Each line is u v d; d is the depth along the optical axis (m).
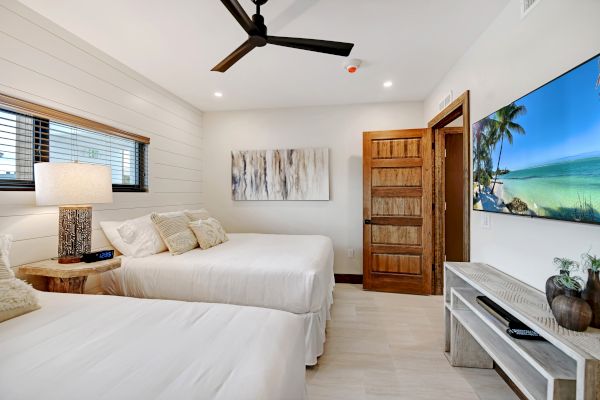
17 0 1.82
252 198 4.21
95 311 1.32
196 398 0.76
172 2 1.85
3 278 1.36
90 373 0.86
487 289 1.54
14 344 1.02
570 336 1.03
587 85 1.15
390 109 3.90
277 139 4.17
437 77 3.04
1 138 1.81
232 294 2.06
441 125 3.34
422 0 1.83
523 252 1.65
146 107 3.06
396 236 3.60
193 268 2.15
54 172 1.82
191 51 2.49
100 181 2.04
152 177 3.17
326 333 2.51
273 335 1.12
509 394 1.76
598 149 1.10
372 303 3.23
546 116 1.38
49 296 1.53
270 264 2.14
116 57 2.59
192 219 3.03
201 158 4.26
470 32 2.17
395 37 2.27
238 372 0.87
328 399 1.71
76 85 2.24
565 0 1.34
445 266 2.17
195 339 1.06
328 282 2.74
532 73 1.58
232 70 2.88
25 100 1.88
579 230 1.26
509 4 1.80
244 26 1.59
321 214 4.09
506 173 1.73
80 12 1.94
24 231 1.90
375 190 3.66
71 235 1.96
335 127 4.03
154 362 0.92
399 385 1.84
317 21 2.06
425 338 2.42
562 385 1.03
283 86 3.32
